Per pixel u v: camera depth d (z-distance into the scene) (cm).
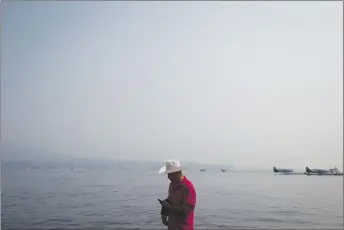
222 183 5091
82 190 3197
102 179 5428
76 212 1773
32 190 3145
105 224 1441
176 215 552
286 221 1664
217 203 2367
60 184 4041
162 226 1402
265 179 6500
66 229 1338
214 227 1451
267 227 1486
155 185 4044
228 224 1527
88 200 2327
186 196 552
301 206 2305
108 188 3494
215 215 1788
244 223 1566
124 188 3506
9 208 1909
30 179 5078
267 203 2436
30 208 1911
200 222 1565
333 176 7681
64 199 2384
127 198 2478
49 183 4209
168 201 559
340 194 3278
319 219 1755
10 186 3619
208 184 4819
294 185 4719
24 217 1606
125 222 1491
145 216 1656
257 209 2088
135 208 1942
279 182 5488
